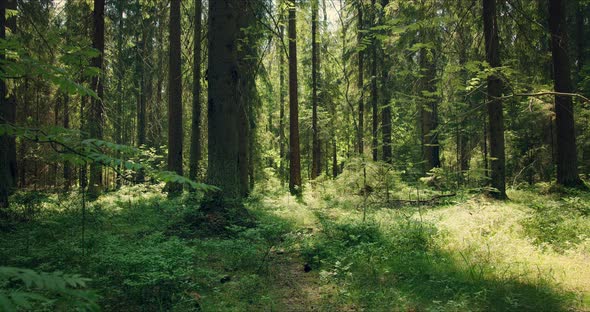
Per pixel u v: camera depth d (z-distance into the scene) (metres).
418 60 19.09
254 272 5.97
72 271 5.30
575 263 5.70
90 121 12.32
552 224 7.94
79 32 14.32
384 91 20.00
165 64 18.72
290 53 18.56
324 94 21.89
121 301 4.61
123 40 18.17
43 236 7.57
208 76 9.32
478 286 4.93
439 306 4.31
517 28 13.37
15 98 11.99
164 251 5.51
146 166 2.85
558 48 13.63
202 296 4.88
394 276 5.61
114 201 12.64
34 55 11.05
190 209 8.84
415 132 23.83
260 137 24.95
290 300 4.91
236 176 9.17
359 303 4.68
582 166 17.92
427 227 7.74
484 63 9.59
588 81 16.44
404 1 13.21
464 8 13.55
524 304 4.37
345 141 26.97
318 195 16.23
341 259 6.08
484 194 12.88
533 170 20.25
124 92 22.28
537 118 17.17
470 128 19.78
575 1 17.20
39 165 16.52
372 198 13.24
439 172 12.87
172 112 16.66
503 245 6.35
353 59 20.66
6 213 8.79
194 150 15.61
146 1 16.03
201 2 15.10
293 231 8.55
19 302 1.77
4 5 9.45
